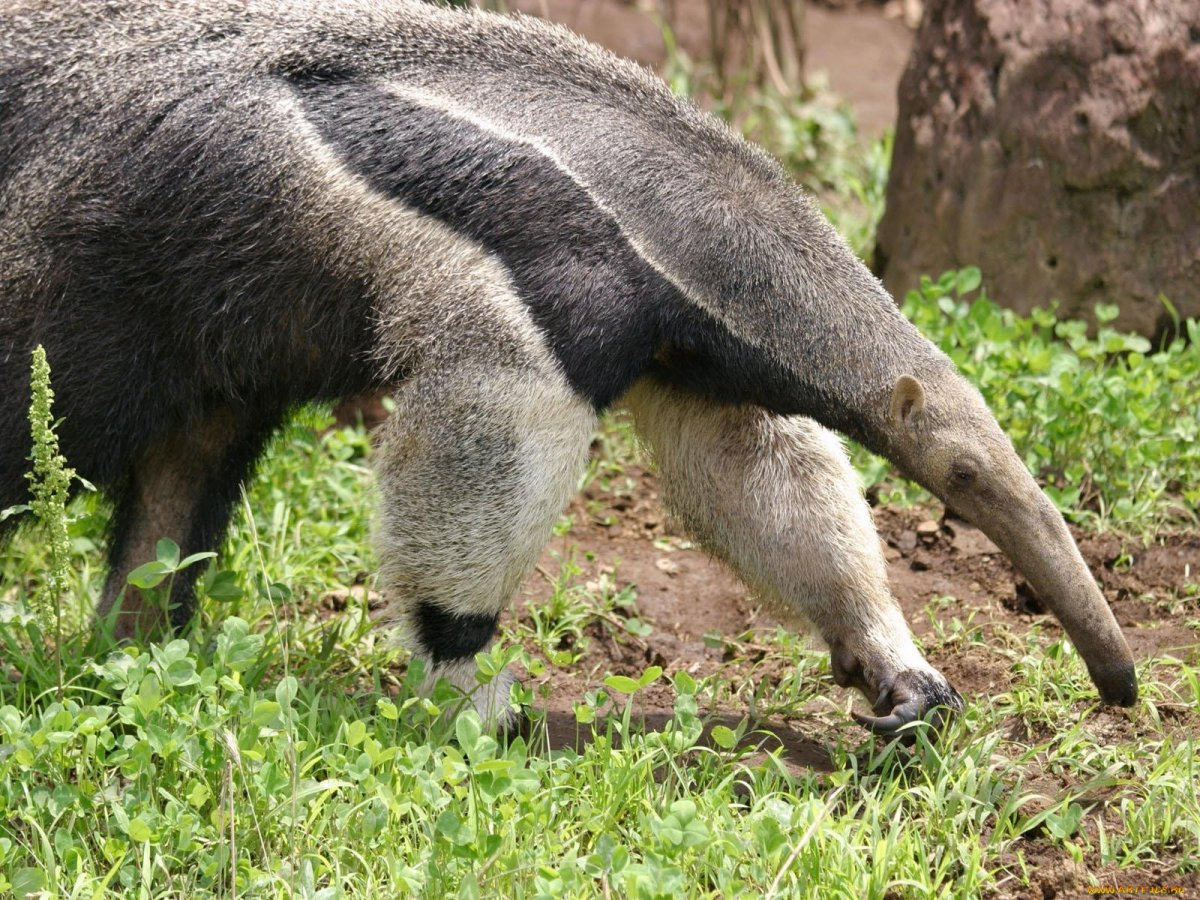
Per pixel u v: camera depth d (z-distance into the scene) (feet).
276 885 26.91
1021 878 28.84
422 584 32.42
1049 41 51.83
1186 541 42.73
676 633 41.14
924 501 45.44
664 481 36.73
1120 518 43.34
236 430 36.86
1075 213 51.67
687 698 30.91
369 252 31.50
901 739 33.14
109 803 28.89
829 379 32.60
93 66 32.24
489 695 33.53
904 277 56.49
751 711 35.35
